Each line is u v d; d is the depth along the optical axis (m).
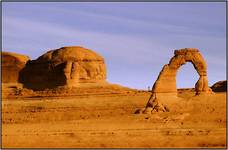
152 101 108.69
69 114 126.31
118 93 148.00
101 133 98.94
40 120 118.31
